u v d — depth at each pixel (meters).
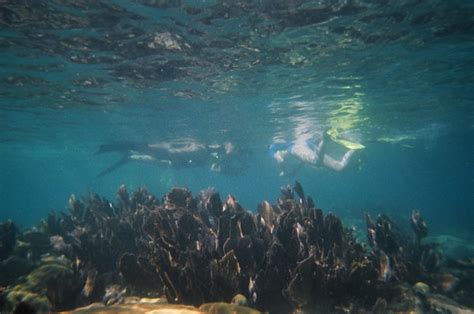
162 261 6.41
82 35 11.12
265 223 8.41
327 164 24.31
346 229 10.03
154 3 9.30
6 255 9.83
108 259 8.91
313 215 8.38
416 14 10.41
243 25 10.71
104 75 15.02
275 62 13.93
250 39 11.77
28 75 14.79
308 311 5.83
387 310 6.45
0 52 12.27
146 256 7.82
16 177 94.25
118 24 10.45
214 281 5.80
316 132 29.78
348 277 6.59
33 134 29.89
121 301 6.77
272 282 6.03
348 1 9.52
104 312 4.55
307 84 16.95
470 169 93.56
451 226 35.50
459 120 29.30
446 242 14.89
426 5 9.89
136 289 7.16
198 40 11.74
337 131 29.31
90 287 7.15
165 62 13.69
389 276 7.41
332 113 23.47
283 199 10.76
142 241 8.35
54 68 14.00
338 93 18.81
